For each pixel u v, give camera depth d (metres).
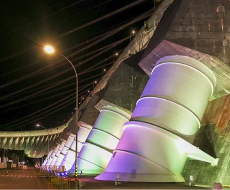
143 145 22.59
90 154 37.22
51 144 110.62
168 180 21.52
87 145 37.72
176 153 22.23
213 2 22.73
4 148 105.62
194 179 23.42
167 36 22.08
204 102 23.19
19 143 109.06
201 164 23.59
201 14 22.56
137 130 23.27
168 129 22.23
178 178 22.11
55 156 89.19
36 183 25.17
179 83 22.95
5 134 105.31
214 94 25.77
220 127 23.80
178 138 21.94
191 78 22.89
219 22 22.36
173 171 22.09
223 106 24.59
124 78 34.06
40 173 46.78
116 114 37.00
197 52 21.92
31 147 111.06
